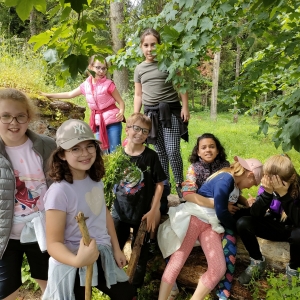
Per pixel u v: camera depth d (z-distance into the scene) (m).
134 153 2.79
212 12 2.50
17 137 2.04
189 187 2.94
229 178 2.74
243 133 10.95
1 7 10.96
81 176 2.00
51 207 1.84
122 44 12.17
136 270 2.75
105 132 3.99
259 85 4.14
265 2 1.77
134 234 2.91
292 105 2.53
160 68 2.44
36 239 2.12
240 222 2.64
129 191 2.71
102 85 3.88
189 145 7.52
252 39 3.05
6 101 1.97
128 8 12.32
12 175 2.04
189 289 2.97
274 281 2.51
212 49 3.63
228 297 2.68
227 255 2.69
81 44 2.04
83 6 1.71
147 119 2.72
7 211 2.03
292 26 3.23
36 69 4.66
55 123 3.63
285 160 2.47
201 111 26.34
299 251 2.46
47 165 2.14
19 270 2.22
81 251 1.68
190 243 2.73
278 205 2.78
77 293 1.95
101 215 2.06
